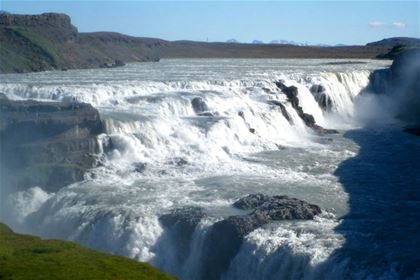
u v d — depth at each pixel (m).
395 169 63.84
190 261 46.62
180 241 47.50
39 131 64.00
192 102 80.00
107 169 61.69
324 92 99.94
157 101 79.19
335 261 40.06
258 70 126.62
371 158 69.12
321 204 51.31
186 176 60.62
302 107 94.06
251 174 61.38
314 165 65.44
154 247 47.56
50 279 34.16
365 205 51.22
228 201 52.28
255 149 72.44
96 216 50.22
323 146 76.25
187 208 49.94
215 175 60.94
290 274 41.12
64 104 69.19
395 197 53.72
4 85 85.94
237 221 45.66
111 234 48.50
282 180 59.06
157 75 113.50
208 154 67.38
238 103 83.25
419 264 39.12
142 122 69.38
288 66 141.75
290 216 47.41
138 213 49.56
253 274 42.97
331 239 43.25
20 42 143.50
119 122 67.94
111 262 38.03
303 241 42.94
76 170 60.03
